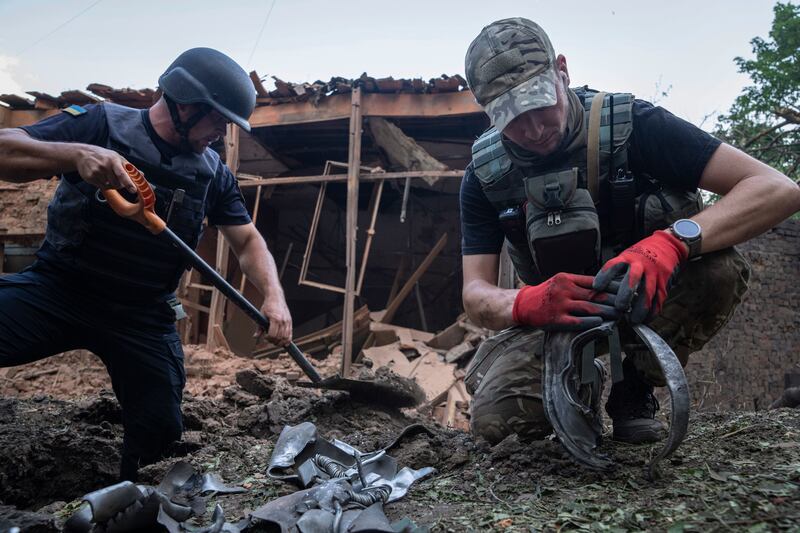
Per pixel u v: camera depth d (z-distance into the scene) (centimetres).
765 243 1041
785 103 1580
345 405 328
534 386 227
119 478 286
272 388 356
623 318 208
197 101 257
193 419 317
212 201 296
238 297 271
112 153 229
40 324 253
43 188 877
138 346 270
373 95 862
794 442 210
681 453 209
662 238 192
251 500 199
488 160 228
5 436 286
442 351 859
